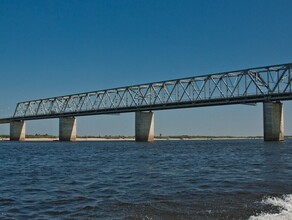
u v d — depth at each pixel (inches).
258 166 1457.9
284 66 4148.6
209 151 2928.2
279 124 4387.3
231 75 4564.5
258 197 728.3
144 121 5634.8
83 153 2760.8
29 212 655.1
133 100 5698.8
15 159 2156.7
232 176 1114.1
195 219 565.6
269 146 3649.1
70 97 6776.6
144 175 1182.9
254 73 4382.4
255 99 4362.7
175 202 695.1
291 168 1342.3
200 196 756.0
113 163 1733.5
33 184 1008.2
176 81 5123.0
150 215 598.2
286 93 4087.1
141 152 2834.6
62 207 687.1
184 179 1055.6
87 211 645.3
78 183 1008.9
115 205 683.4
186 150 3154.5
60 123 6904.5
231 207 639.1
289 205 645.9
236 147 3742.6
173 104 5132.9
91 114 6353.3
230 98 4530.0
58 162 1863.9
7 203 736.3
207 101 4758.9
